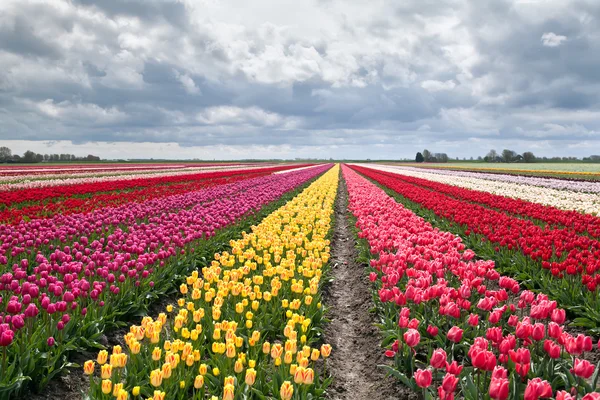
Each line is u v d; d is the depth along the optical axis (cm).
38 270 854
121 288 891
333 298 1094
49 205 1845
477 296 841
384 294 738
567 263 902
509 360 545
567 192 2973
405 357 643
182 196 2261
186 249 1228
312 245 1191
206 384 580
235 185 3150
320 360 756
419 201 2256
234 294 764
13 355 613
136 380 550
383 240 1144
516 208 1969
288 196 2886
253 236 1277
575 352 495
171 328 706
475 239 1465
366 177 5169
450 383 417
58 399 612
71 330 715
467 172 6272
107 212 1677
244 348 676
